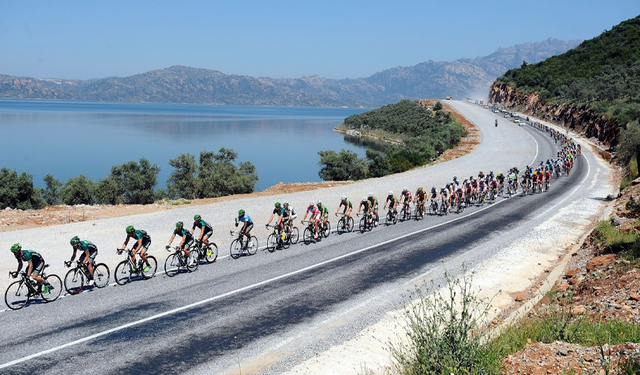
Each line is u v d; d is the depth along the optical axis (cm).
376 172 4928
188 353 823
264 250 1587
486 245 1652
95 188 3328
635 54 9100
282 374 757
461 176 3662
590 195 2795
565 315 817
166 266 1288
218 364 786
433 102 14512
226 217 2078
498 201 2719
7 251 1463
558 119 8088
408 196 2147
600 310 825
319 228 1734
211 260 1423
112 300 1087
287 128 17050
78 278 1207
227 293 1141
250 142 10919
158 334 899
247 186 3897
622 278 936
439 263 1421
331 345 864
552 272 1304
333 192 2844
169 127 16812
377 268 1367
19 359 790
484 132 7650
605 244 1294
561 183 3391
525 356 605
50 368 761
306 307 1054
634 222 1417
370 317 998
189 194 3681
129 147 9562
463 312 630
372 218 1920
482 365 570
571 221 2058
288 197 2639
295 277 1277
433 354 591
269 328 937
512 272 1328
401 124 11369
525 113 9981
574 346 613
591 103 6931
